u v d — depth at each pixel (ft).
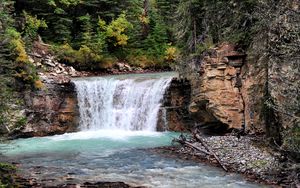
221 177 49.47
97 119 90.99
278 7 43.83
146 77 99.81
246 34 67.56
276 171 49.37
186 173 51.60
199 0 81.20
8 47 76.64
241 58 69.92
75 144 72.95
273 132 55.57
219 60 71.61
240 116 70.13
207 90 73.00
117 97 92.17
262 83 60.95
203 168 53.72
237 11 64.03
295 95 41.19
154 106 87.97
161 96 87.25
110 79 95.45
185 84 85.15
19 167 55.93
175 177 49.90
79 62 118.32
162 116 86.74
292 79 44.16
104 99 91.91
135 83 91.56
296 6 42.93
